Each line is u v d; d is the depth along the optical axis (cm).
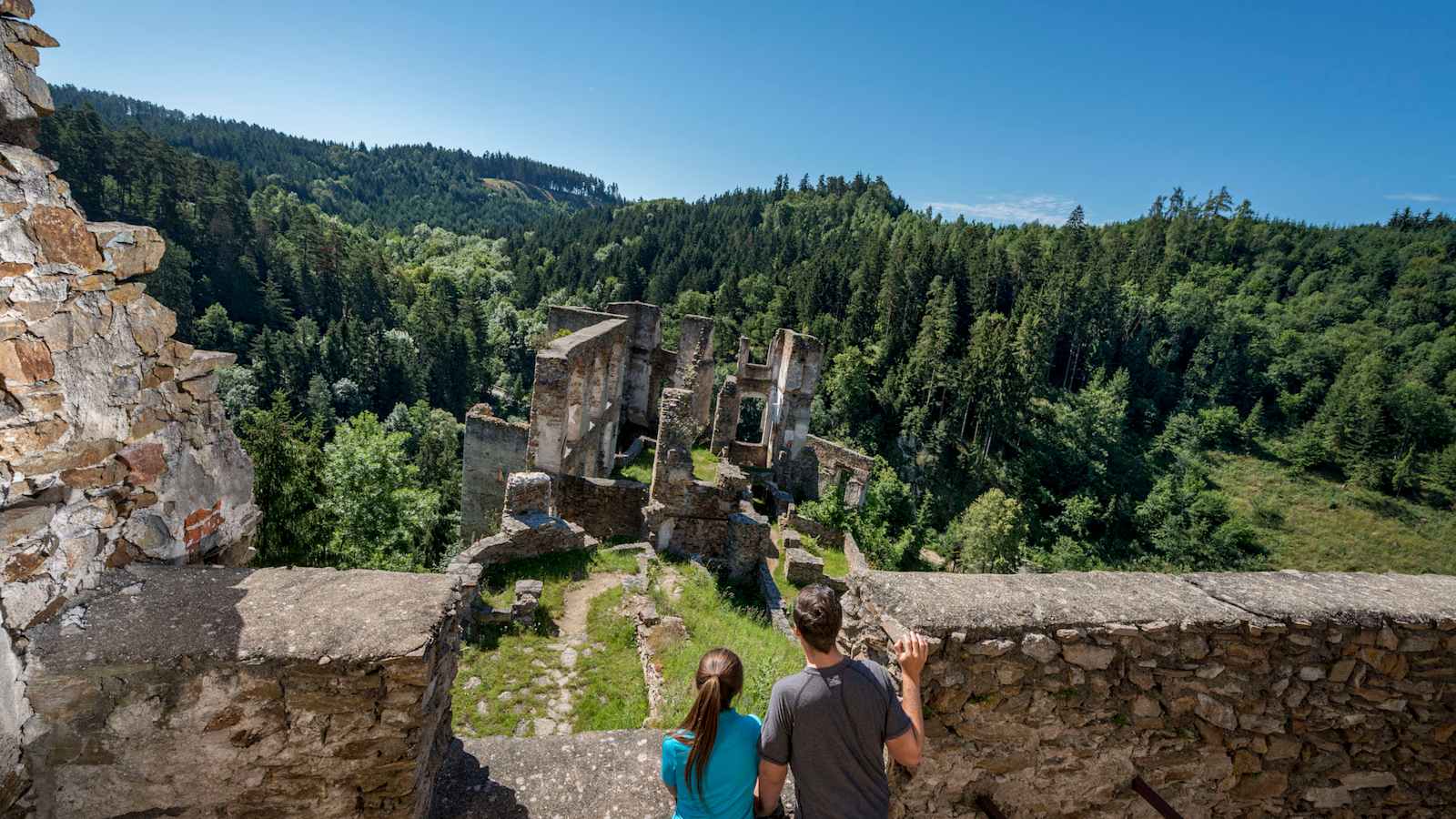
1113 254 11644
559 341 1878
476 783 416
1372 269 10475
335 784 338
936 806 380
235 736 324
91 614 337
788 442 3008
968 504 6284
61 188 337
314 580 386
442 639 375
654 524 1582
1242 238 12231
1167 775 411
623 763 450
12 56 326
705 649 944
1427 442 7319
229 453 487
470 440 2220
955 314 7831
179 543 434
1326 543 6450
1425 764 455
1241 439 8025
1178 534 6384
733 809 308
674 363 3152
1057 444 7138
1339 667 427
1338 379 8281
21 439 319
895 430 7062
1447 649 444
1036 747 386
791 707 296
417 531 2592
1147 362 9156
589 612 1077
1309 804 439
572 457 1881
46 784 319
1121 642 386
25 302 317
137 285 386
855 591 422
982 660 366
